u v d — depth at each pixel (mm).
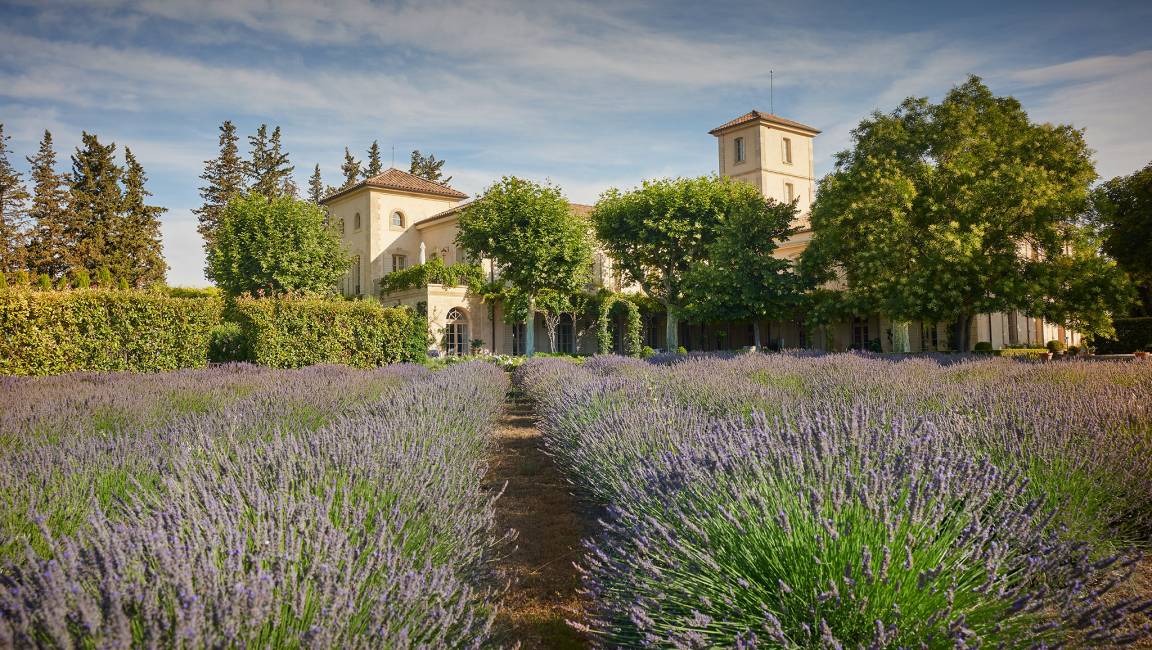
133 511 2637
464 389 9391
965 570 2277
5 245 41656
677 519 2889
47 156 44500
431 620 2213
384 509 3094
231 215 38312
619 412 5582
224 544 2270
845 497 2639
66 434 4605
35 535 2658
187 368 13305
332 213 46281
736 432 3719
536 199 32125
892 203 23578
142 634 1690
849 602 2158
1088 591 2314
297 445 3865
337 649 1856
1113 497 3477
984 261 22141
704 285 30562
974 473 3062
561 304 33969
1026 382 7863
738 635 1982
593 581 2771
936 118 26250
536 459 7699
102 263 43875
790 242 39562
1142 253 31516
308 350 16188
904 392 6773
